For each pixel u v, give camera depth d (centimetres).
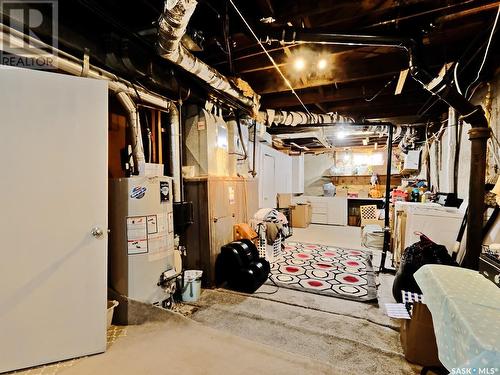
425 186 471
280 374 161
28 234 163
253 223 395
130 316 216
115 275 223
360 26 208
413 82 329
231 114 369
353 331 214
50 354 168
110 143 265
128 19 205
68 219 173
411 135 485
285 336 207
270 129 512
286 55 262
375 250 468
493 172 245
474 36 215
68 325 172
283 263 394
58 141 170
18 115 160
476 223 214
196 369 165
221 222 325
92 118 179
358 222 758
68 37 179
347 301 269
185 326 213
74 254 174
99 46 202
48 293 168
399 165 723
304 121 418
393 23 202
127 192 218
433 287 126
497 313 93
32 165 163
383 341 201
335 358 181
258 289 299
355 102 413
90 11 183
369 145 757
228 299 273
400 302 244
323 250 468
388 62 270
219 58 264
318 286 307
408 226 291
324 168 876
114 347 187
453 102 212
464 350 84
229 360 174
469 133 220
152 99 248
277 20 194
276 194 676
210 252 303
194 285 268
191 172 309
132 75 227
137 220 219
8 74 158
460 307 98
